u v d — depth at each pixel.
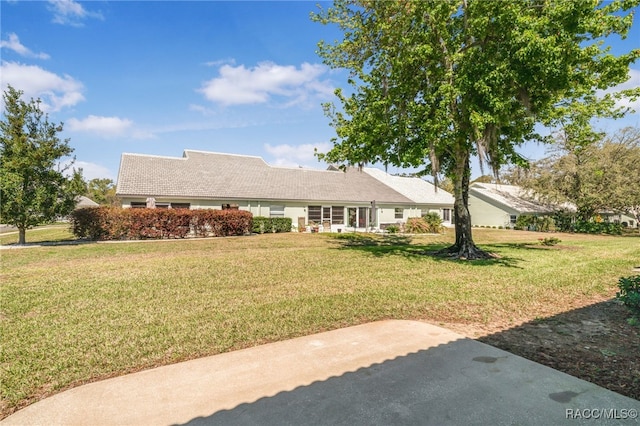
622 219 41.84
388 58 11.39
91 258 11.46
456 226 12.95
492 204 36.53
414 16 10.77
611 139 29.25
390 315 5.30
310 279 8.09
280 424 2.40
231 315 5.26
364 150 12.27
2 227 32.44
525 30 8.59
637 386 2.99
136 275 8.46
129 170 22.17
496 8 9.41
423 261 11.12
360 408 2.61
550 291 6.87
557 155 30.55
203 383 3.08
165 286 7.30
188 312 5.43
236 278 8.17
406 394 2.82
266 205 24.80
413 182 39.12
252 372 3.30
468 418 2.46
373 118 11.58
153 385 3.06
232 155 29.53
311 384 3.02
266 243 16.83
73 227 17.48
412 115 11.20
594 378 3.16
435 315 5.30
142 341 4.21
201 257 11.73
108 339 4.28
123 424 2.46
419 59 10.83
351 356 3.67
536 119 11.66
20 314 5.33
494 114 9.68
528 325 4.80
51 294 6.56
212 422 2.45
